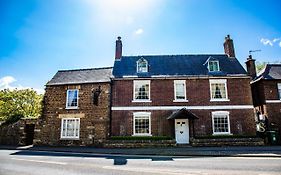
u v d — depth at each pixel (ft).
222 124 71.82
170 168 33.47
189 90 74.38
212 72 77.10
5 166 36.52
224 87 75.31
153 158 44.88
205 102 73.26
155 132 70.85
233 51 85.87
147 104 73.26
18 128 78.89
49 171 32.19
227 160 40.68
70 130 73.56
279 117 75.05
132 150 57.41
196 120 71.56
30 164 38.32
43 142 73.82
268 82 78.33
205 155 47.37
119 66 81.56
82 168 34.22
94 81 75.61
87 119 72.84
